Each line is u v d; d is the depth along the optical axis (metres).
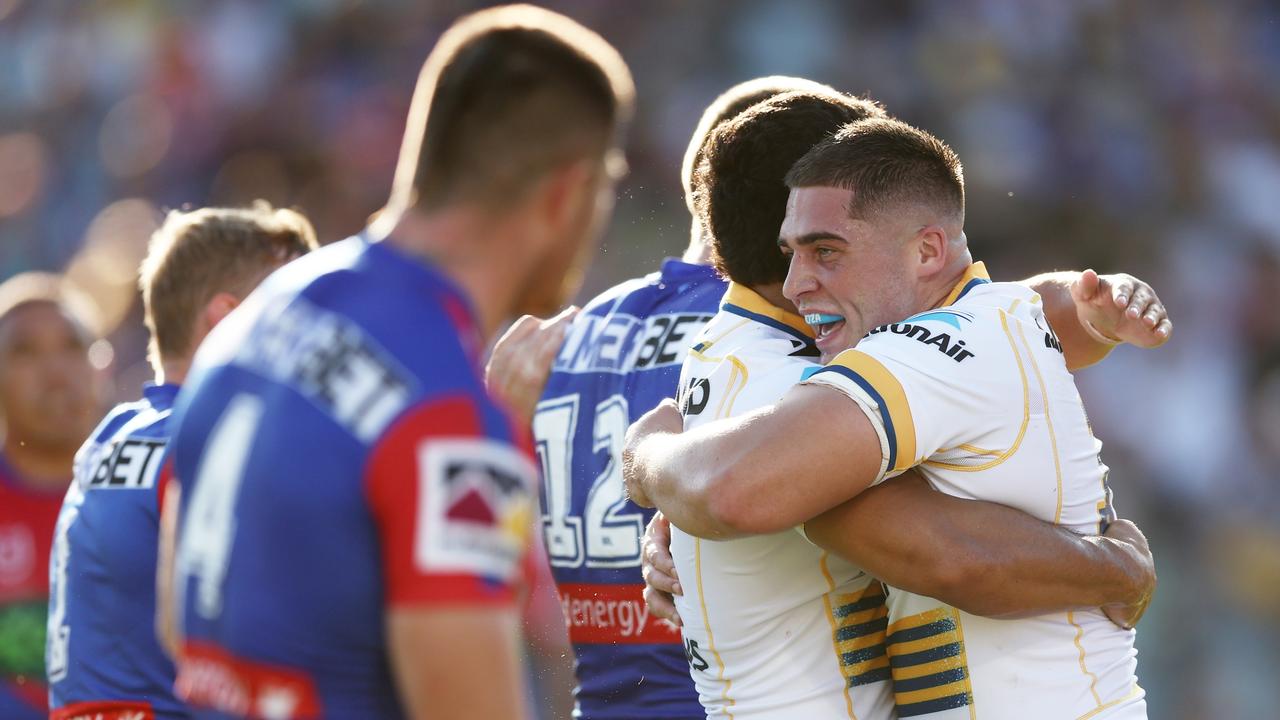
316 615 6.08
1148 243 36.47
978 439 7.81
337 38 45.19
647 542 8.96
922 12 39.56
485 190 6.48
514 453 6.18
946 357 7.74
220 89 46.31
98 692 10.27
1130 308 9.16
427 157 6.61
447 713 5.86
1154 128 38.09
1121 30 39.28
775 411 7.62
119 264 39.94
